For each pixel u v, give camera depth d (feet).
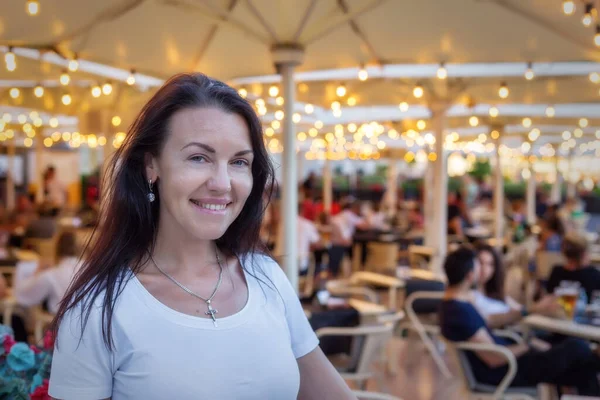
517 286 34.63
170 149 4.33
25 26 16.31
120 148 4.52
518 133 42.52
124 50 18.66
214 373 4.17
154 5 16.34
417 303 21.42
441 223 29.25
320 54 19.85
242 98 4.51
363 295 22.88
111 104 28.27
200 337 4.20
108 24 17.38
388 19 17.22
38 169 50.55
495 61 19.21
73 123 39.93
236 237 4.88
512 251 34.81
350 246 40.52
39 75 22.50
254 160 4.76
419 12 16.63
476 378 14.35
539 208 53.93
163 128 4.33
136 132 4.41
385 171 99.19
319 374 5.01
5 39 17.31
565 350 14.05
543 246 28.25
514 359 13.87
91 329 4.08
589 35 16.12
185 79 4.52
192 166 4.30
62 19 15.88
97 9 15.43
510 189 88.07
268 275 4.88
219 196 4.33
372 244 32.94
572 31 16.06
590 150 52.39
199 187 4.28
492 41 17.58
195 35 17.99
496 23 16.55
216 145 4.31
